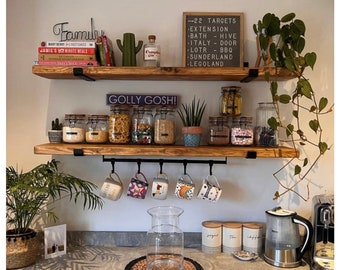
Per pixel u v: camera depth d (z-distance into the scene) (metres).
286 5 1.74
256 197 1.77
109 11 1.75
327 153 1.75
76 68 1.52
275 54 1.49
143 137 1.63
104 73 1.53
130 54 1.61
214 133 1.63
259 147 1.59
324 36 1.74
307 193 1.76
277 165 1.76
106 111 1.76
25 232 1.56
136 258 1.59
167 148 1.52
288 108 1.74
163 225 1.59
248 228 1.68
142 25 1.75
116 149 1.52
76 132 1.63
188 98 1.76
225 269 1.49
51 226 1.71
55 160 1.76
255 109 1.75
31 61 1.75
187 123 1.63
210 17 1.71
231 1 1.74
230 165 1.76
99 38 1.59
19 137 1.76
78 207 1.77
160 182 1.61
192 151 1.52
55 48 1.55
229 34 1.71
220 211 1.77
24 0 1.74
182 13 1.74
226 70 1.52
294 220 1.54
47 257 1.59
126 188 1.77
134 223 1.77
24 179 1.51
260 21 1.57
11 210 1.68
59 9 1.74
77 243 1.76
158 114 1.67
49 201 1.76
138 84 1.76
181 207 1.77
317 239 1.56
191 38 1.70
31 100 1.76
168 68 1.52
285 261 1.52
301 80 1.50
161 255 1.51
